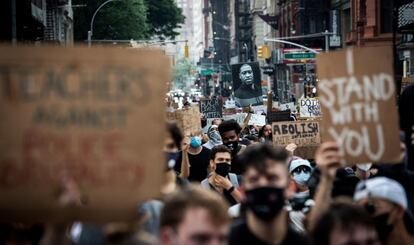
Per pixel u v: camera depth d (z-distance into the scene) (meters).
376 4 55.06
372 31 55.16
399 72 44.53
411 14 37.38
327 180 6.60
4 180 5.57
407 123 8.13
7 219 5.58
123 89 5.65
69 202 5.57
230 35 157.50
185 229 5.35
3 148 5.58
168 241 5.46
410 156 8.02
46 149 5.59
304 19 74.19
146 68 5.66
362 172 9.17
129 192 5.61
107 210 5.60
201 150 13.42
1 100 5.59
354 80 6.81
